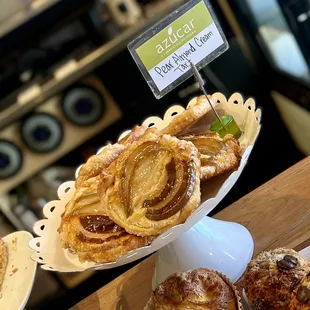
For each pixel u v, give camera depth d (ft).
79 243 1.16
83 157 3.41
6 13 3.11
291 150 3.57
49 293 3.30
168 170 1.11
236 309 1.06
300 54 2.90
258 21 3.20
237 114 1.36
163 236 1.05
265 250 1.29
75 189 1.33
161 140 1.16
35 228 1.39
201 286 1.09
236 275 1.24
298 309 0.98
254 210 1.42
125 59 3.21
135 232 1.08
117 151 1.33
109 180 1.16
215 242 1.27
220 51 1.29
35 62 3.20
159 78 1.26
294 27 2.79
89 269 1.14
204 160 1.18
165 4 3.13
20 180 3.34
